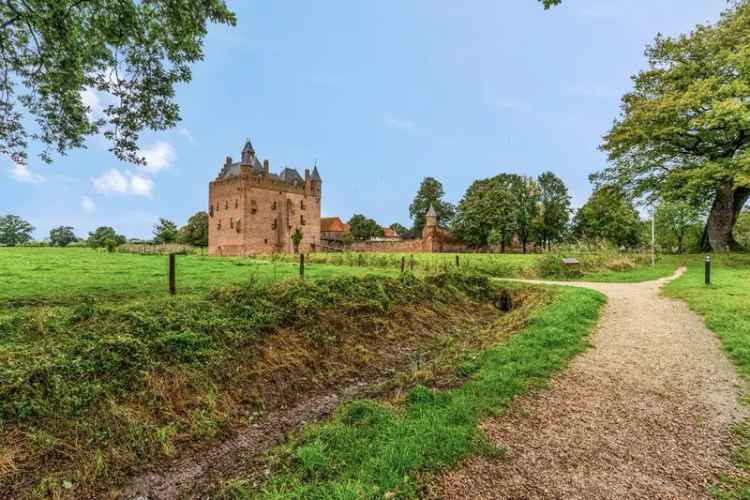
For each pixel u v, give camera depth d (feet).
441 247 221.46
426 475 10.42
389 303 35.70
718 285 43.57
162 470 14.57
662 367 19.10
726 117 69.87
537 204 218.59
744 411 14.20
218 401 18.74
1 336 17.44
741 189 86.28
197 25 28.17
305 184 245.24
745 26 77.87
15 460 12.84
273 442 16.38
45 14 24.25
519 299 45.39
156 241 251.80
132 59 29.58
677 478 10.22
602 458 11.20
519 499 9.41
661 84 88.02
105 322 19.72
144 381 17.38
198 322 22.31
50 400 14.75
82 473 13.50
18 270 49.24
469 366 19.67
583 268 68.23
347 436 13.08
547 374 18.07
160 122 33.19
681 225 159.53
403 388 18.42
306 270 60.90
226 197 216.95
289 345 24.71
